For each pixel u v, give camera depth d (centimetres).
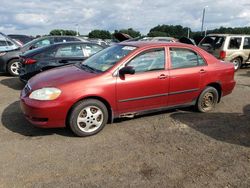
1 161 378
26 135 462
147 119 547
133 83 484
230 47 1209
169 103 541
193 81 556
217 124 531
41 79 476
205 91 582
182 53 548
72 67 541
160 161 387
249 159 398
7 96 698
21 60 780
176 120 546
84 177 346
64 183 333
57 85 442
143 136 469
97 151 412
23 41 2231
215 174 357
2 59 963
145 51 503
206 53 589
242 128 514
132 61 488
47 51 768
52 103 430
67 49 787
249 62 1266
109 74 467
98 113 465
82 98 446
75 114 445
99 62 519
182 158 396
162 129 500
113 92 468
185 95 555
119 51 521
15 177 343
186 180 343
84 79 454
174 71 530
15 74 990
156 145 436
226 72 604
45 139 449
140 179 344
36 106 429
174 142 448
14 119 531
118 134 474
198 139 462
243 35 1238
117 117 493
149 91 504
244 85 895
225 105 654
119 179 343
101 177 346
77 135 458
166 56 526
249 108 635
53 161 382
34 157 391
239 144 447
